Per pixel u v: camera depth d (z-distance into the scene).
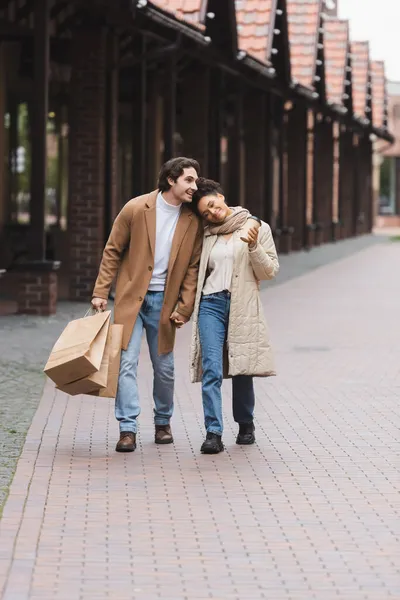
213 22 25.70
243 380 9.55
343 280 29.06
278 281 28.30
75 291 21.08
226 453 9.34
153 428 10.28
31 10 19.66
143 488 8.17
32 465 8.77
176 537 7.00
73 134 20.81
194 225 9.45
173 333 9.55
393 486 8.31
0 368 13.53
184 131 27.97
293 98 37.34
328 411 11.27
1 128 25.31
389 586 6.17
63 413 10.84
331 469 8.81
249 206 35.31
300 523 7.34
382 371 14.05
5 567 6.34
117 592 6.02
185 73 27.83
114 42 21.44
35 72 18.34
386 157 80.38
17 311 18.94
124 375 9.39
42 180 18.64
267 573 6.36
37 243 18.73
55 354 9.11
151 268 9.41
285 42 32.97
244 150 35.72
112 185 21.28
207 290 9.39
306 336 17.52
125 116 33.53
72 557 6.58
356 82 54.19
